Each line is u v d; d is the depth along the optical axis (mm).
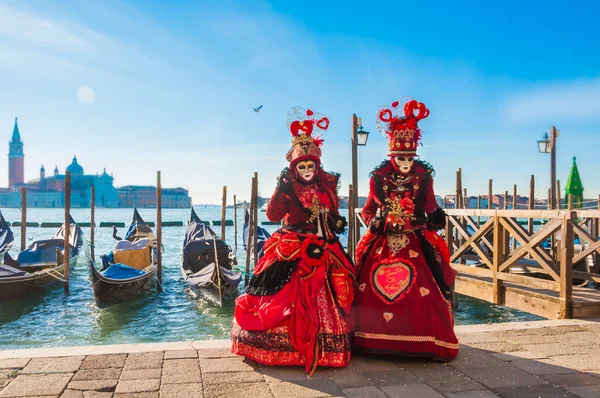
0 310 10977
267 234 19109
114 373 3121
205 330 9273
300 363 3223
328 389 2902
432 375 3143
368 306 3479
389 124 3705
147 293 12602
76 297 12422
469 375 3143
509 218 6961
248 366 3271
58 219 79438
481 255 7730
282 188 3486
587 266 8570
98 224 58969
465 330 4227
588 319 4672
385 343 3393
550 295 6441
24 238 18625
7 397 2750
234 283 11320
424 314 3377
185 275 13008
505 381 3039
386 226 3533
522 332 4168
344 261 3523
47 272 12750
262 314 3307
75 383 2949
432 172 3672
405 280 3447
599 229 12828
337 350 3236
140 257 13930
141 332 9164
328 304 3377
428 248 3520
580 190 21469
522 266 9508
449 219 8766
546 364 3357
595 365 3338
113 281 11078
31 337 8906
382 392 2863
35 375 3068
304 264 3383
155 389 2877
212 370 3189
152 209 198375
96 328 9500
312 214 3465
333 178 3666
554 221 6035
